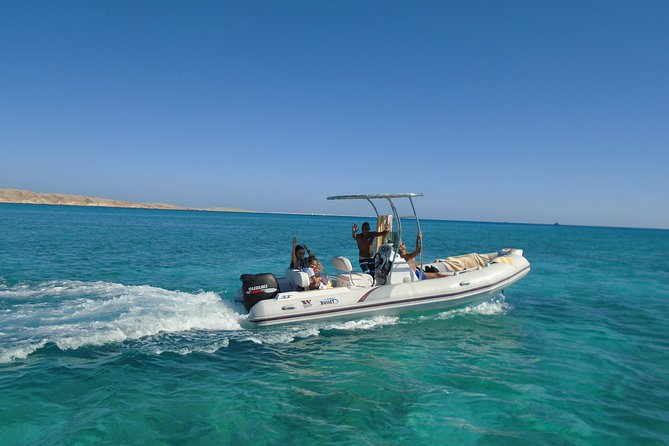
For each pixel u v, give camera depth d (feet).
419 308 23.09
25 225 100.42
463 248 83.20
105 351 16.16
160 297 24.25
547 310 26.84
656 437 11.50
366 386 14.28
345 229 170.09
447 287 23.59
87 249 55.16
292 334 19.43
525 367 16.51
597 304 29.17
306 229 163.12
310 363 16.22
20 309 21.18
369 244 24.86
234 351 17.06
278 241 86.63
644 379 15.56
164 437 10.69
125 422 11.32
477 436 11.34
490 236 150.10
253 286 20.18
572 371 16.19
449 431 11.55
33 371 14.15
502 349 18.65
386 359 16.93
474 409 12.85
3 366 14.48
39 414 11.52
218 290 30.63
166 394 13.07
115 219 175.52
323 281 22.94
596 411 12.92
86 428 10.92
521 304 28.45
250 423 11.57
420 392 13.94
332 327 20.85
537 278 41.91
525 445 10.97
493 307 26.71
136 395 12.90
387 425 11.76
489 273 25.55
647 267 54.34
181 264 44.68
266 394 13.41
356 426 11.64
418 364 16.48
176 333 18.52
